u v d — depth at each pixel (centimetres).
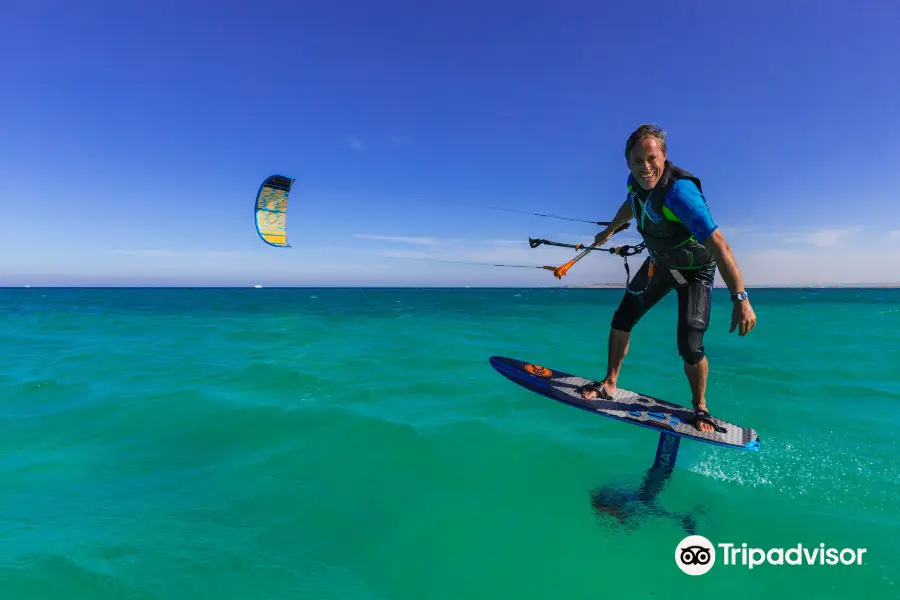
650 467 439
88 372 827
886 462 445
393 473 425
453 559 304
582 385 443
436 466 439
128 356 995
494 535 330
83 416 579
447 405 628
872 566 292
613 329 404
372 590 276
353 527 340
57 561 294
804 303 4059
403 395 674
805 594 269
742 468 434
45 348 1124
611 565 297
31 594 263
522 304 3853
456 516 355
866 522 342
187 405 619
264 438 507
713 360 926
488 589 277
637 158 313
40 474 424
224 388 708
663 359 966
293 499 380
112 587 272
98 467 439
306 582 281
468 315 2347
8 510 360
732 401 644
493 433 521
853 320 1948
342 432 521
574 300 5069
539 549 314
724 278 293
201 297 6034
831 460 452
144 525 340
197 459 456
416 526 341
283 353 1040
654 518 351
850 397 660
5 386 726
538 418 577
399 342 1237
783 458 457
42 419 570
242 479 414
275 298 5631
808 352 1022
